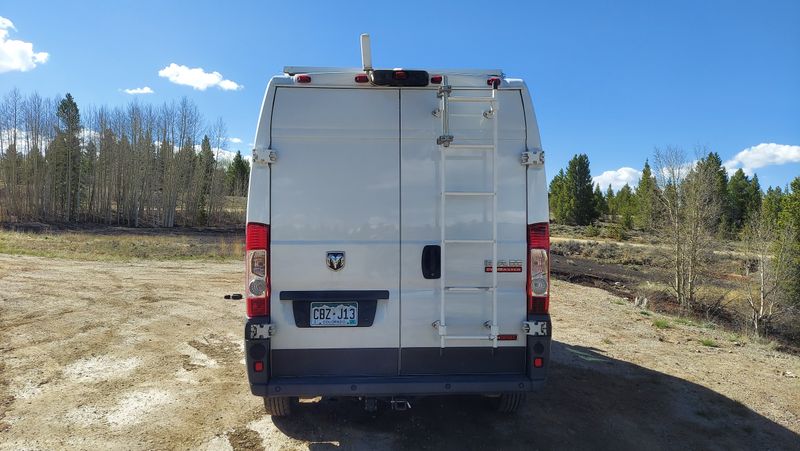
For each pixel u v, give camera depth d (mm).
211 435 4059
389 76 3547
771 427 4453
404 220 3617
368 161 3600
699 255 17344
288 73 3619
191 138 67688
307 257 3541
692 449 4004
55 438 4000
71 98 65000
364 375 3609
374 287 3596
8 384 5238
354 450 3805
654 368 6090
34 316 8547
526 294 3689
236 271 15734
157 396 4934
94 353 6430
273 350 3555
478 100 3625
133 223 60938
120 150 65625
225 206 75438
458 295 3637
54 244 24672
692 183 18016
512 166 3697
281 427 4188
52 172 61750
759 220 18734
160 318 8555
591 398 5023
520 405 4355
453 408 4645
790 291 16688
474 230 3650
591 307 10391
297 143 3553
